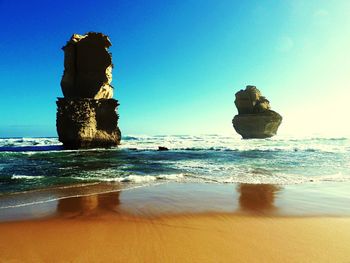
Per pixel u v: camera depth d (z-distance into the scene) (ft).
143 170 52.80
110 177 44.42
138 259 14.89
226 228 20.30
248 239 17.95
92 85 120.47
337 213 24.47
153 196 31.42
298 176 45.60
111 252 15.81
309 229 20.02
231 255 15.43
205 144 135.54
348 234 18.93
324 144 131.23
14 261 14.73
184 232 19.39
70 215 23.65
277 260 14.79
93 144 112.78
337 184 38.81
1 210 25.13
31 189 34.78
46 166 58.08
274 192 33.65
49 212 24.53
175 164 62.34
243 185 38.17
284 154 86.02
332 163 63.26
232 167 56.95
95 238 18.11
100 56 121.29
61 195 31.60
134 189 35.29
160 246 16.71
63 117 108.27
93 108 114.42
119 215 23.79
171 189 35.37
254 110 257.55
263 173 48.96
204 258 15.03
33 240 17.74
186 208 26.22
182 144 135.64
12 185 37.32
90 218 22.81
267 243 17.26
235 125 265.34
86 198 30.25
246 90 262.06
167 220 22.36
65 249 16.26
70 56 120.57
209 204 27.78
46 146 129.39
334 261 14.69
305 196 31.58
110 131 118.32
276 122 252.83
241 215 23.82
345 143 138.31
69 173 48.49
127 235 18.71
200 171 51.62
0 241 17.56
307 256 15.31
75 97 117.08
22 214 23.86
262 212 24.81
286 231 19.57
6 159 71.51
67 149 109.40
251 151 98.78
